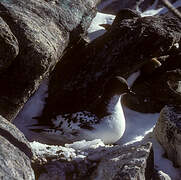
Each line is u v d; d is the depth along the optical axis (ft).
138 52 30.91
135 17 34.65
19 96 23.88
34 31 24.62
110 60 30.86
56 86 30.40
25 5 26.91
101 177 21.22
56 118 28.43
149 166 21.74
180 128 24.21
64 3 29.30
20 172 17.84
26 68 23.66
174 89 32.07
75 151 24.06
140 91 31.73
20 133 19.88
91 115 28.04
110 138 27.96
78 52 31.86
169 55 33.60
